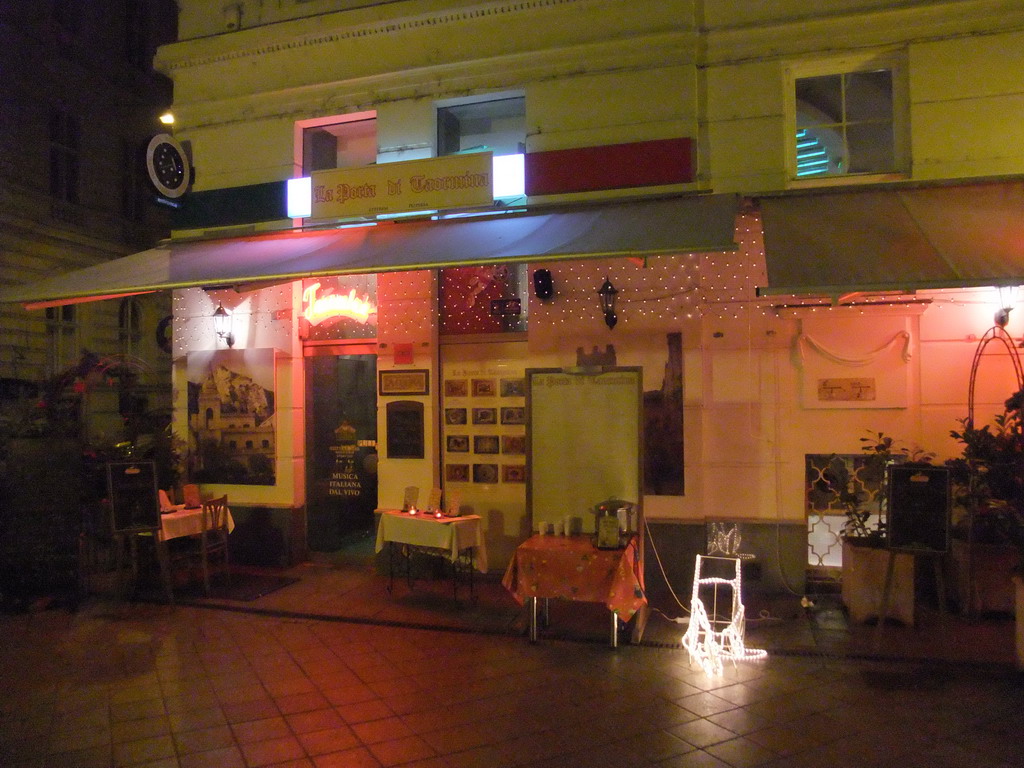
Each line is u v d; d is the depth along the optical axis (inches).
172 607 262.1
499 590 279.1
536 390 241.9
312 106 310.8
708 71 266.1
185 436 331.3
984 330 246.8
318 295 319.3
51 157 580.4
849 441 258.1
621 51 271.4
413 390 296.0
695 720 169.3
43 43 562.9
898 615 228.4
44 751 158.9
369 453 323.0
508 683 193.0
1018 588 194.2
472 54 288.7
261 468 320.5
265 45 314.2
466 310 295.6
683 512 266.1
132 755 156.7
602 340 274.5
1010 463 212.7
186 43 326.3
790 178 261.1
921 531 209.3
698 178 265.7
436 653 216.2
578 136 275.9
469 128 301.9
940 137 247.9
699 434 265.1
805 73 263.3
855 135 263.1
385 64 301.1
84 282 284.8
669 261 269.6
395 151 299.7
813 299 257.8
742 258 264.4
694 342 266.2
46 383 307.1
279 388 319.3
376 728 168.1
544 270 277.9
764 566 262.8
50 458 278.4
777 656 207.9
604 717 171.8
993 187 241.3
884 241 214.4
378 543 272.8
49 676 201.6
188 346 332.8
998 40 243.9
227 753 157.3
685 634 222.7
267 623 247.3
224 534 286.2
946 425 249.9
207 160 326.3
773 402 262.8
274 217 312.7
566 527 235.8
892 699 178.7
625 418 234.8
